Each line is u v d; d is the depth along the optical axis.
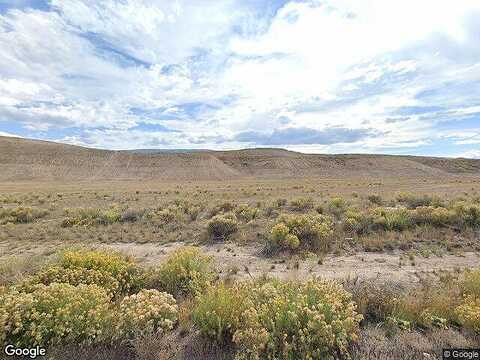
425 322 4.62
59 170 89.75
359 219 12.77
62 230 13.78
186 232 13.05
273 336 3.97
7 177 80.38
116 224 14.84
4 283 6.71
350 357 3.81
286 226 11.02
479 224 11.91
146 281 6.61
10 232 13.57
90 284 5.38
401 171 97.19
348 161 108.44
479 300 4.86
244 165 109.06
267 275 7.64
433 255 9.20
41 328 4.04
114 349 4.07
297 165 106.19
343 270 7.96
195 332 4.50
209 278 6.89
